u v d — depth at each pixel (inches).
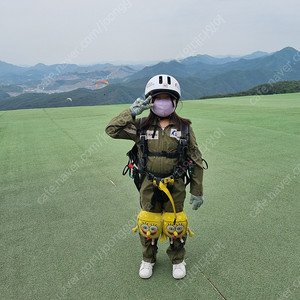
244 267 94.1
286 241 108.6
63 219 134.8
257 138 291.7
